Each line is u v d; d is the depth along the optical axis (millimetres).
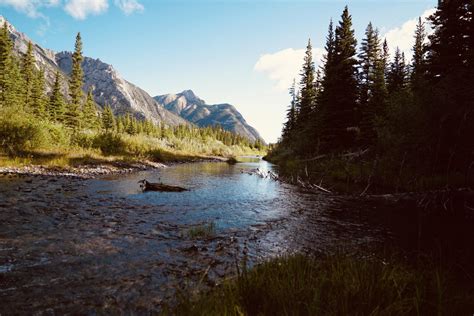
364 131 27531
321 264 5441
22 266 5590
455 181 13117
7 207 9680
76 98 64875
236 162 49875
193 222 9742
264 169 35281
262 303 3783
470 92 12750
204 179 21750
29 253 6219
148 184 15312
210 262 6309
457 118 12492
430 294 3828
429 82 17359
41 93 67938
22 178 15406
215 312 3424
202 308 3639
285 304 3615
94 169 21109
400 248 7410
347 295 3693
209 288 4969
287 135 56781
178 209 11500
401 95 18047
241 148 112562
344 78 30297
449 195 12195
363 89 33094
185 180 20531
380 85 29547
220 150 69812
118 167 23797
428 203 12688
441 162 13633
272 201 14094
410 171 14992
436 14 17938
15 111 23906
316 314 3334
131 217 9828
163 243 7441
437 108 12969
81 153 25656
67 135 27859
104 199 12273
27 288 4777
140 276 5438
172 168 28953
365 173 19359
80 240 7246
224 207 12336
